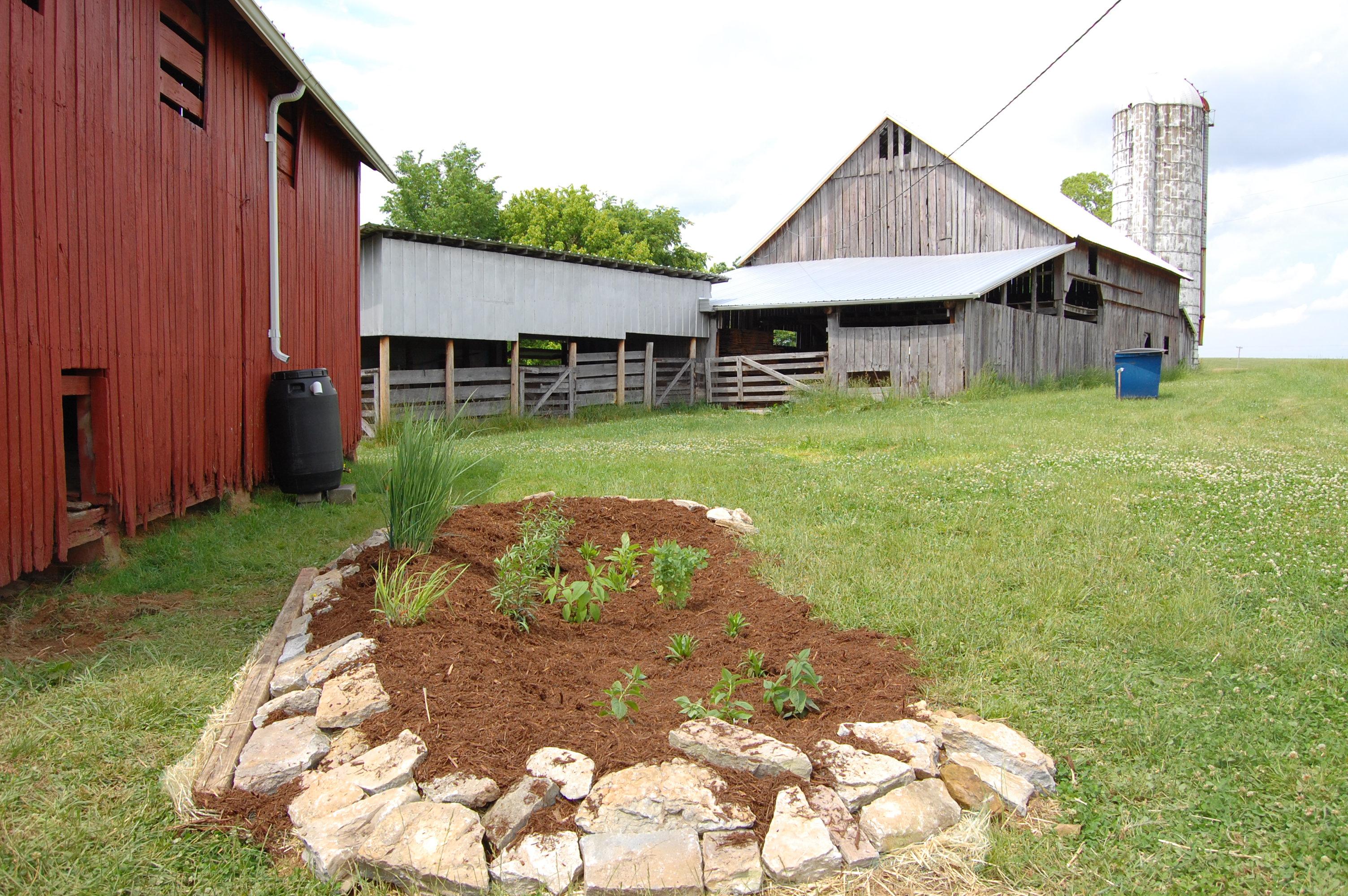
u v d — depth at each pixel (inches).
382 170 434.9
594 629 176.2
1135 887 100.8
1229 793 116.2
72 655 165.9
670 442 518.9
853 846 107.0
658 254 1701.5
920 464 384.8
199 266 266.5
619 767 118.4
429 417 245.6
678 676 151.6
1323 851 104.2
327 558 236.1
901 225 1034.1
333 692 137.9
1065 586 191.6
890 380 822.5
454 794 112.7
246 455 301.3
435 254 630.5
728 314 929.5
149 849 108.7
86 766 126.6
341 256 421.7
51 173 191.5
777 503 293.6
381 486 332.5
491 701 136.6
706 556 192.7
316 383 310.7
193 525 260.5
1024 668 152.9
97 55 210.4
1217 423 504.1
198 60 267.3
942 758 126.3
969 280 797.9
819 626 176.1
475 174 1581.0
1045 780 120.1
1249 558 211.0
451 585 183.6
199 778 121.6
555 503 270.7
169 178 246.8
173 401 249.0
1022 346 866.1
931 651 159.6
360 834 107.7
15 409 179.9
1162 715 135.1
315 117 377.7
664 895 100.4
